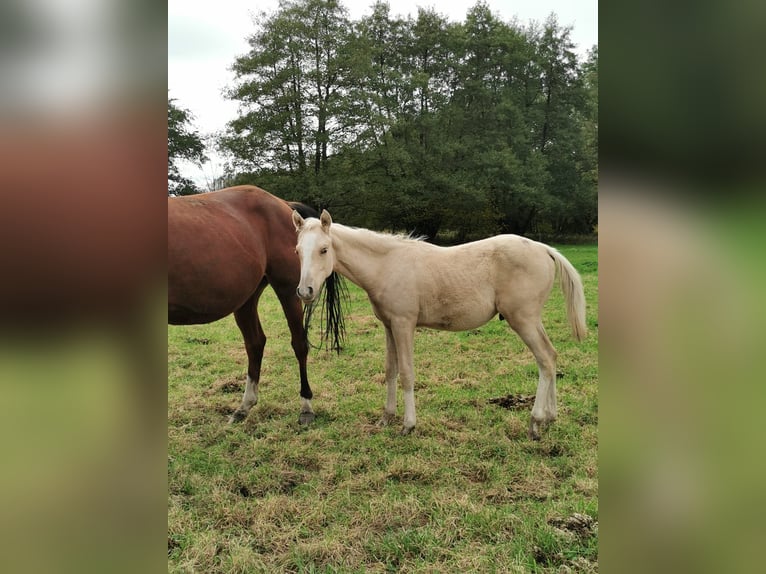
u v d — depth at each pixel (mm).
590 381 4211
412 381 3398
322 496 2629
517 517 2312
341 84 21047
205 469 2889
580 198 23391
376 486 2711
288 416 3744
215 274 3291
